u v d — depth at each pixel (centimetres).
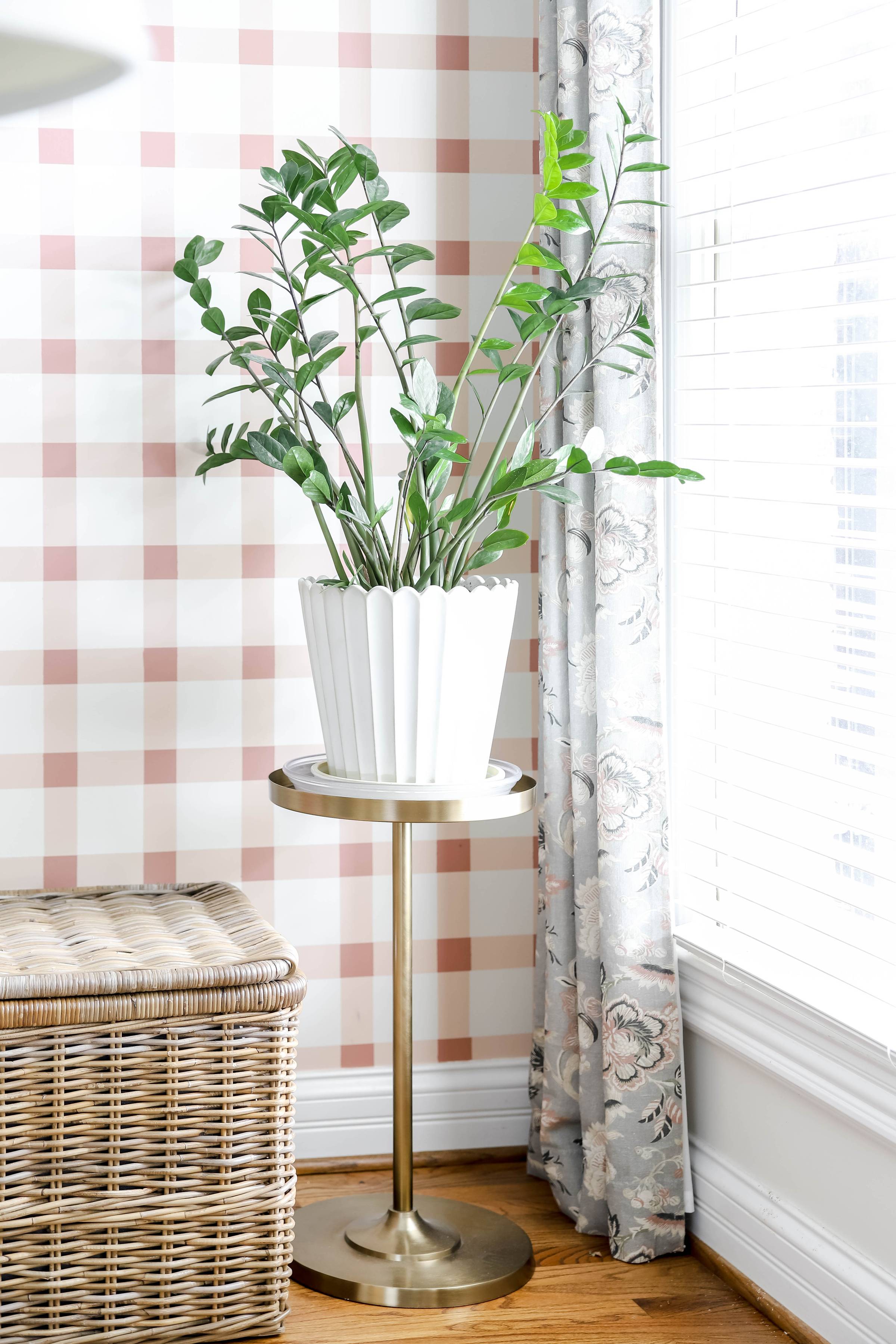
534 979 220
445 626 172
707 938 192
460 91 218
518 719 228
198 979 162
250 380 213
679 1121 192
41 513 207
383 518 204
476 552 180
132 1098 163
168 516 212
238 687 216
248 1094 168
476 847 227
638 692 188
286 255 213
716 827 196
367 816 169
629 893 188
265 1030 167
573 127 194
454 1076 227
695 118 194
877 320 161
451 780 179
